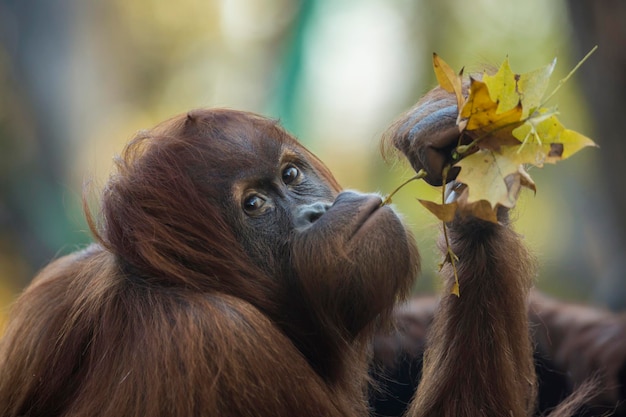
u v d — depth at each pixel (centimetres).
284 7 2597
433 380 550
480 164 417
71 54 2002
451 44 2464
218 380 427
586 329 727
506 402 527
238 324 447
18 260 1731
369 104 2528
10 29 1908
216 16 2717
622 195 1188
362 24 2506
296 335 500
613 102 1143
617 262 1159
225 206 492
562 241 2117
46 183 1856
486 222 534
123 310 470
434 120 475
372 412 636
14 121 1889
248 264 490
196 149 500
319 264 461
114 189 502
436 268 577
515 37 2456
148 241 479
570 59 1400
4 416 527
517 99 413
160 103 2544
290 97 2394
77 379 494
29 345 528
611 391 689
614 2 1100
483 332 536
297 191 511
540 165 409
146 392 429
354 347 512
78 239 1702
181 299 459
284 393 445
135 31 2438
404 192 1944
